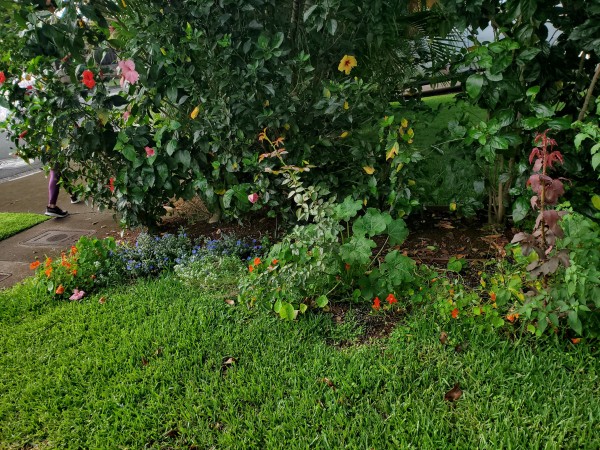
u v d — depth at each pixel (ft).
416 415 6.10
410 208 10.83
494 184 11.32
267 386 6.95
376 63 11.92
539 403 6.15
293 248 8.50
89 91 10.93
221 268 10.47
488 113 10.50
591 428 5.73
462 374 6.80
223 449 5.92
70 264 10.44
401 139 10.80
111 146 11.74
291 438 6.02
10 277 11.68
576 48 9.37
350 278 9.07
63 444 6.21
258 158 11.34
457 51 11.02
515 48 8.86
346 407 6.44
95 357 7.86
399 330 7.89
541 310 6.84
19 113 11.61
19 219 15.64
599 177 8.21
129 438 6.22
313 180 11.59
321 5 10.02
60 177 13.25
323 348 7.70
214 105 11.04
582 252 6.77
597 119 8.84
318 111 11.14
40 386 7.28
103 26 10.43
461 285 8.40
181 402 6.72
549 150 9.06
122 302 9.67
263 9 11.16
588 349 6.93
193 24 10.76
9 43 11.20
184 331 8.36
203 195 12.32
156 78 10.74
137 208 12.10
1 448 6.29
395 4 10.71
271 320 8.58
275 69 10.90
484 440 5.64
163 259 11.27
